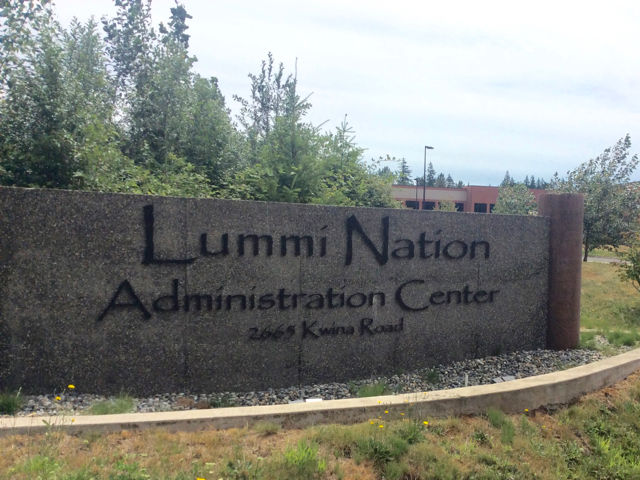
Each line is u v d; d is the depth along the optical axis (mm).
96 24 10688
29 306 4922
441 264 6789
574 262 7645
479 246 7086
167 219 5316
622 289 12734
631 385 5625
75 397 4973
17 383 4906
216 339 5539
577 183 19047
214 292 5512
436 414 4508
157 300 5293
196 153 9719
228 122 10672
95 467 3240
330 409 4246
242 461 3424
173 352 5371
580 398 5207
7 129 6605
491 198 47906
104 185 6781
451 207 33531
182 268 5383
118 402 4840
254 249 5676
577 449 4277
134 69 13508
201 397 5383
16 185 6465
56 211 4969
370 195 10664
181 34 17578
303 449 3564
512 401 4816
